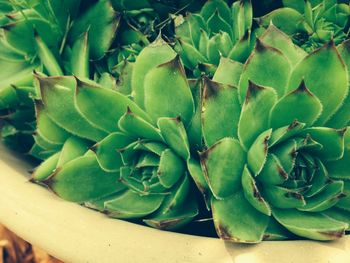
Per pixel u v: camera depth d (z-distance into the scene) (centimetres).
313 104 20
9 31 26
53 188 22
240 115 20
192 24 25
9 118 27
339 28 26
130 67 24
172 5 28
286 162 19
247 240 19
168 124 20
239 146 20
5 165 24
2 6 29
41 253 28
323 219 20
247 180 20
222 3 26
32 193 22
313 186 20
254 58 20
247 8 25
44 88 22
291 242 19
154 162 21
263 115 20
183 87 21
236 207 20
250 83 19
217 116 20
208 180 19
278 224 20
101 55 26
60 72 26
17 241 28
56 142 24
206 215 23
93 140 23
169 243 19
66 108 22
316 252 18
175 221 20
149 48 22
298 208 20
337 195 19
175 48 25
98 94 21
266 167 20
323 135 20
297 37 26
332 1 25
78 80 21
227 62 22
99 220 20
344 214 21
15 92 26
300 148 20
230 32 26
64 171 22
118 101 22
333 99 20
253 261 18
